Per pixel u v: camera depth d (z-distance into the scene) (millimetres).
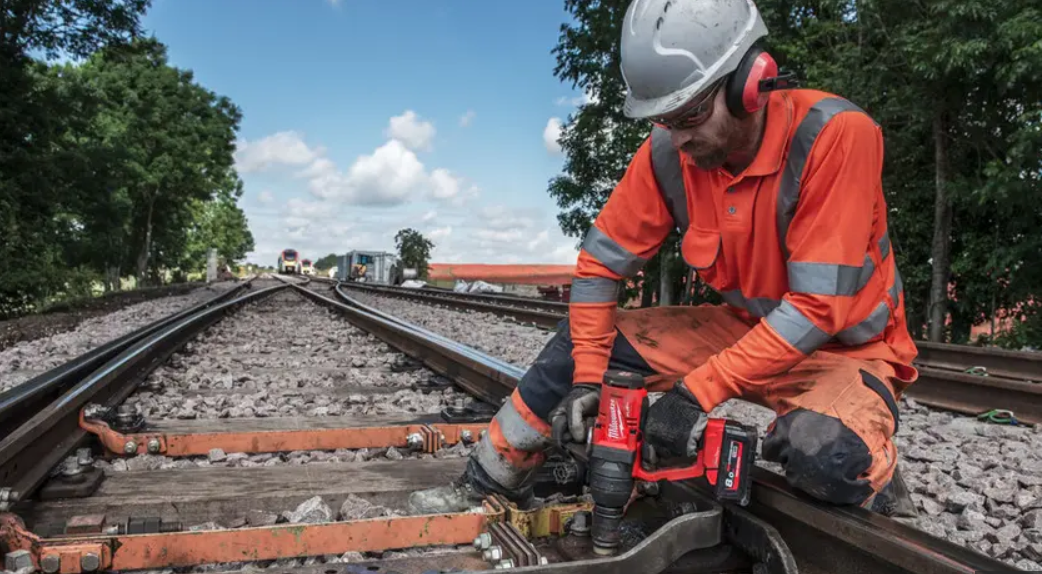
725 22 1671
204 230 56594
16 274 13938
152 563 1773
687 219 2053
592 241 2113
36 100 15422
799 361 1764
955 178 10609
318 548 1884
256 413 4121
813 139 1735
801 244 1754
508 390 4016
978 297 11383
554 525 2059
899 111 10453
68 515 2346
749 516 1787
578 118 18156
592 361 2059
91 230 18156
